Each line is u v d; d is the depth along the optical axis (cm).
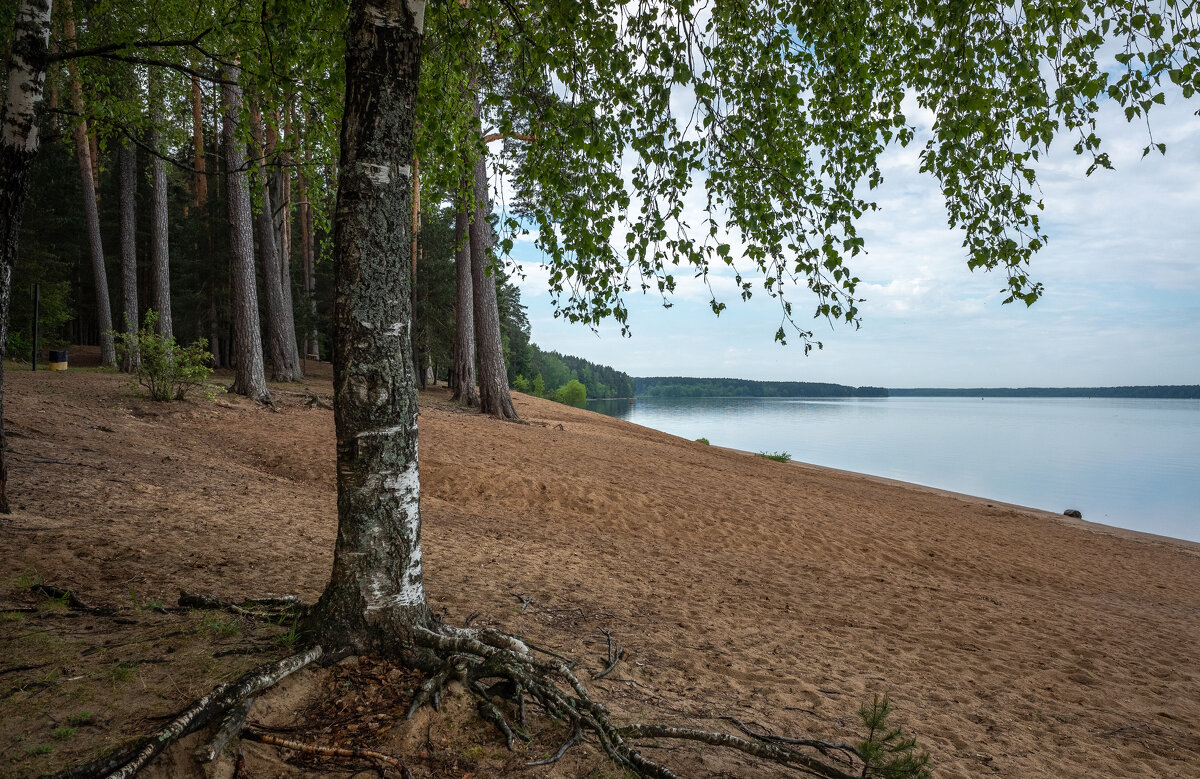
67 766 216
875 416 10281
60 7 849
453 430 1587
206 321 3189
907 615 717
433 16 452
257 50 529
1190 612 947
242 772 233
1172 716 502
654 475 1427
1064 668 592
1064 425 8494
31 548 457
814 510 1313
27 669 279
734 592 717
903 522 1346
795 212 452
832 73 474
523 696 310
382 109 310
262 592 445
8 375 1561
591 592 618
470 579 595
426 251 3544
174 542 545
